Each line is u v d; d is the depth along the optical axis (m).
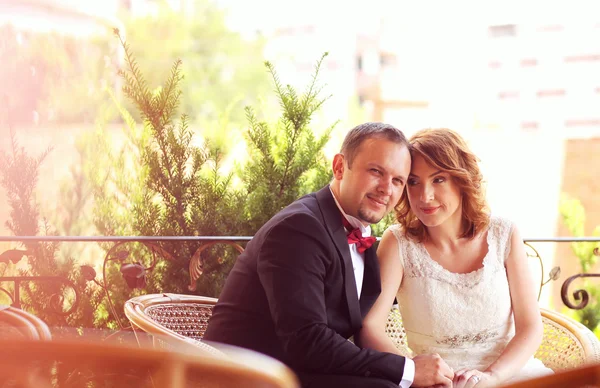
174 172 3.75
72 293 3.77
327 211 2.42
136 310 2.40
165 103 3.78
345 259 2.38
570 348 2.56
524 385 1.47
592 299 5.43
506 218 2.76
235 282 2.40
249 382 1.57
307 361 2.21
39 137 5.53
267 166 3.86
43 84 5.87
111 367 1.57
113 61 6.91
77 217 4.43
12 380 1.53
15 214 3.81
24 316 1.93
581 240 3.39
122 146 4.25
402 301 2.75
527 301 2.66
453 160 2.56
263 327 2.32
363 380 2.21
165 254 3.54
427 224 2.62
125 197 4.14
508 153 8.84
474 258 2.72
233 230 3.79
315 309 2.23
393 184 2.43
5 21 6.45
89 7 9.45
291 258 2.26
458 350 2.65
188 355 1.56
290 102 3.88
